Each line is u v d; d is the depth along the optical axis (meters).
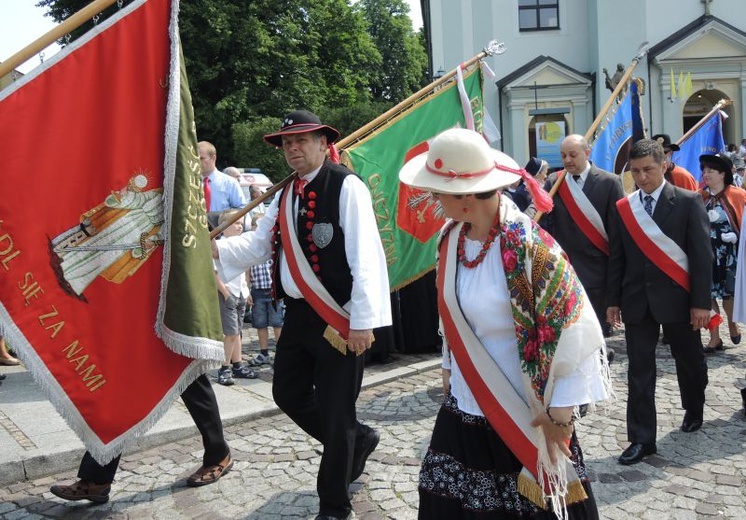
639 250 4.06
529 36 23.41
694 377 4.29
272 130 23.38
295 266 3.41
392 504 3.59
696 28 21.95
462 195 2.24
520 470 2.30
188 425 4.76
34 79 2.99
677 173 7.25
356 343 3.23
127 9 3.18
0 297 2.93
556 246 2.18
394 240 5.92
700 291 3.95
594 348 2.12
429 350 7.18
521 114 23.02
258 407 5.20
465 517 2.34
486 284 2.26
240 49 26.30
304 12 28.98
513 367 2.27
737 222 6.67
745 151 19.84
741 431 4.42
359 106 25.69
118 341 3.18
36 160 2.99
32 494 3.91
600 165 6.79
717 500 3.50
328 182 3.41
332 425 3.31
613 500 3.54
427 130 6.02
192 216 3.29
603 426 4.61
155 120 3.25
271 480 3.98
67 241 3.06
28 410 5.09
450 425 2.45
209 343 3.30
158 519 3.56
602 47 22.36
